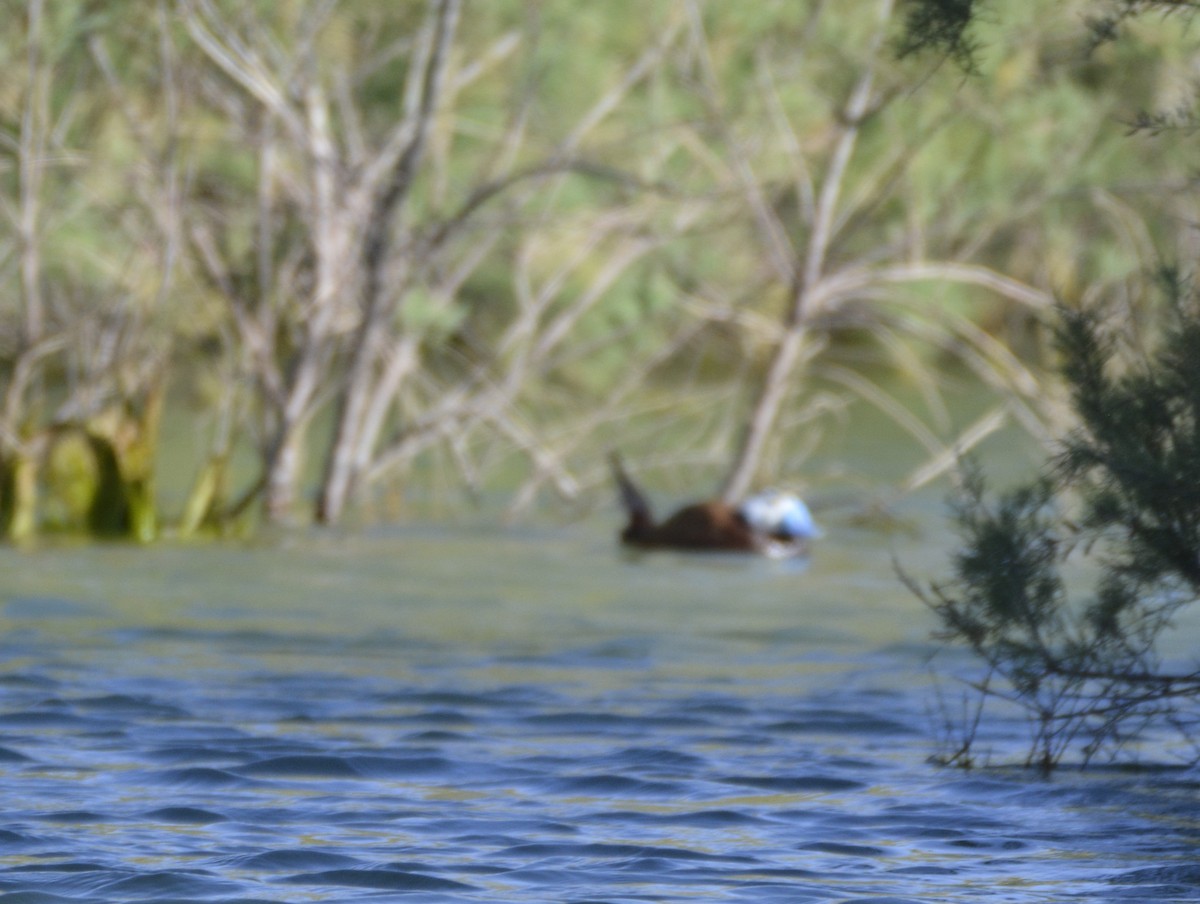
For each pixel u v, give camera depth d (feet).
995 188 217.77
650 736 97.81
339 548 189.06
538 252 228.84
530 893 64.95
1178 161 209.26
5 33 204.33
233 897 63.62
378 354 233.96
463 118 220.43
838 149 218.38
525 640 133.90
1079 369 84.53
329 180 213.46
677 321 248.11
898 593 164.04
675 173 228.22
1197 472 79.87
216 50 205.36
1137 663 94.27
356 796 81.51
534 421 257.75
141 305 208.13
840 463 275.18
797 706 107.55
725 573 177.58
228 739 93.91
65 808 77.61
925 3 95.25
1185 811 80.07
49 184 211.41
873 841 74.08
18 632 130.31
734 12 216.74
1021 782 86.22
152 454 196.24
